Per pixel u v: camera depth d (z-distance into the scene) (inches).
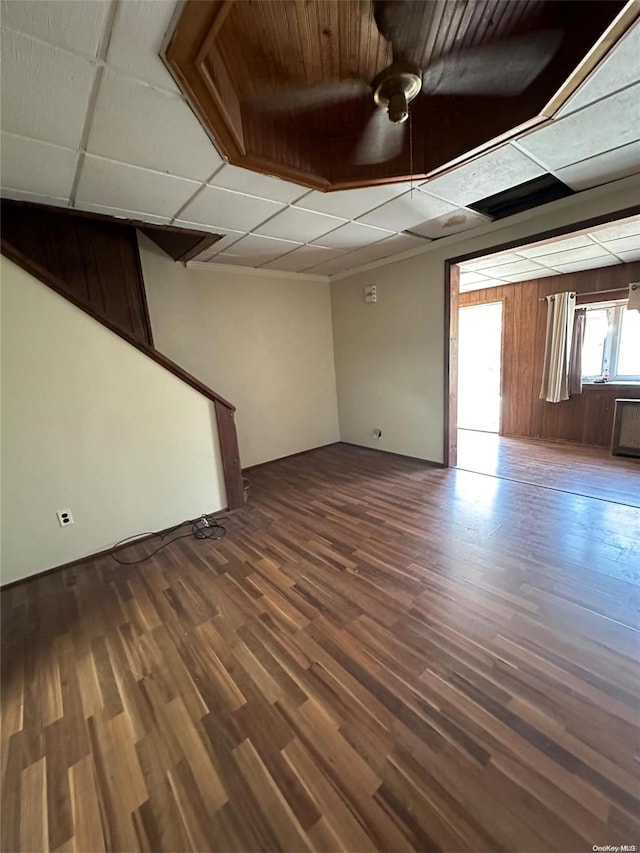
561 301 180.7
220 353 160.7
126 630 73.4
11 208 106.8
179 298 146.8
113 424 101.5
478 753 47.0
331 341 200.5
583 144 75.3
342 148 78.6
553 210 108.0
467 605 73.7
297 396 189.6
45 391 91.3
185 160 73.7
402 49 53.6
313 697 56.4
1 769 49.2
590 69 54.0
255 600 79.9
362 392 190.1
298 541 103.7
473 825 40.1
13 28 43.7
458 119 69.3
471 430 226.1
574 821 39.9
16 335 86.8
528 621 68.4
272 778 46.0
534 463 156.8
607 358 180.1
